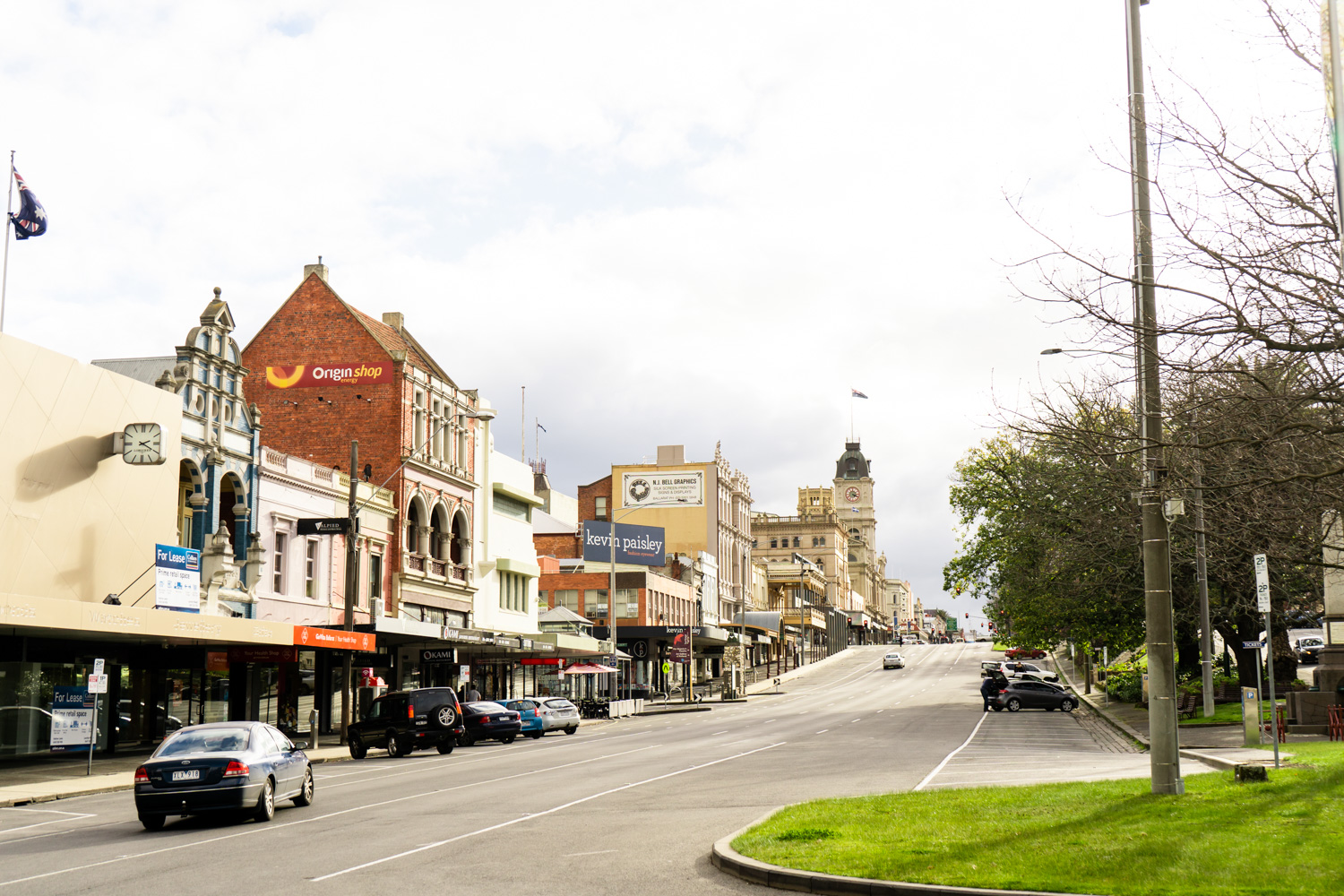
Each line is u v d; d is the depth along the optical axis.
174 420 35.94
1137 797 15.02
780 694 88.62
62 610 25.67
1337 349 11.27
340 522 39.28
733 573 116.75
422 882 11.97
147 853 14.73
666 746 35.53
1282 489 16.45
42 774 27.08
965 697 71.75
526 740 45.47
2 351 29.28
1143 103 14.84
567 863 13.05
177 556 32.72
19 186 32.38
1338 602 29.34
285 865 13.35
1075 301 12.66
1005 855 11.34
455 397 58.34
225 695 39.03
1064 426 14.88
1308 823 12.27
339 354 53.31
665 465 109.75
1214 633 47.66
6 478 29.33
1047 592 50.91
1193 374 12.47
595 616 87.06
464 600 58.31
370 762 33.88
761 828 14.09
